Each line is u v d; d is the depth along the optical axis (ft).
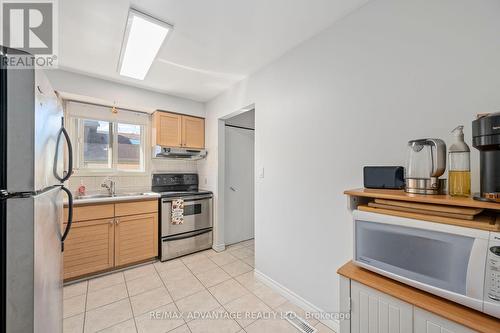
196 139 11.28
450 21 3.77
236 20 5.32
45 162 2.82
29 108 2.33
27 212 2.31
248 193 12.21
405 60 4.28
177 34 5.86
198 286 7.27
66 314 5.86
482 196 2.80
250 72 8.10
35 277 2.40
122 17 5.16
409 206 3.30
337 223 5.39
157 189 10.67
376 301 3.28
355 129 5.03
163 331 5.29
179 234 9.70
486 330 2.37
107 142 10.03
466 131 3.60
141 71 7.64
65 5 4.72
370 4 4.77
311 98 6.00
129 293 6.86
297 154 6.39
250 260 9.36
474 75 3.54
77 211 7.46
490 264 2.48
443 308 2.73
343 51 5.26
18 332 2.28
